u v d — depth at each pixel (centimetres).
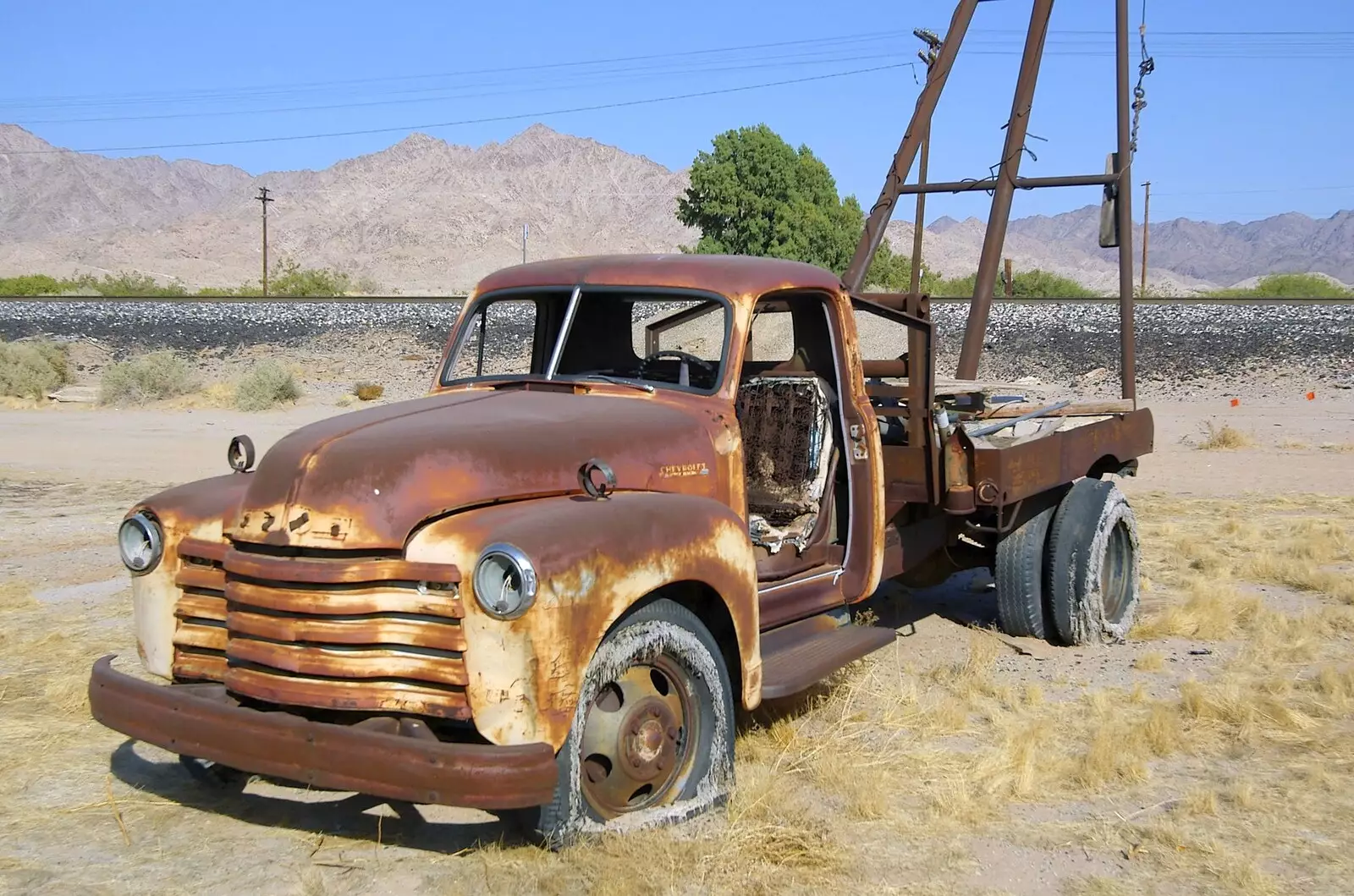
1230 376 2008
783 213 4219
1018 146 875
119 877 406
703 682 440
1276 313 2509
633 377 543
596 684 399
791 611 535
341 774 365
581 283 549
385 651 383
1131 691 604
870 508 580
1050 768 495
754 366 627
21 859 420
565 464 434
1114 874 409
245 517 406
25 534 1027
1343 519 1040
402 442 410
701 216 4331
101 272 19400
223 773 488
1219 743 533
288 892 396
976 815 450
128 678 415
